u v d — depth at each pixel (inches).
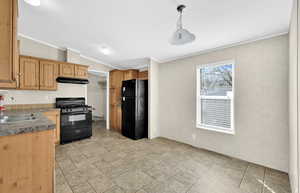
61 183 74.5
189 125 133.9
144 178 80.2
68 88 153.7
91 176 81.5
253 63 95.3
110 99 202.5
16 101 124.9
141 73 188.7
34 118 69.9
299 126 50.9
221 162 98.8
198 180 78.5
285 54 83.0
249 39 95.3
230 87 109.1
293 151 65.3
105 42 123.5
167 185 74.2
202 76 126.6
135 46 125.0
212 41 100.5
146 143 139.2
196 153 114.5
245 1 61.4
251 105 96.2
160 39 109.0
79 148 124.8
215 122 117.6
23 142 44.8
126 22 89.3
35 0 71.1
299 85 50.6
